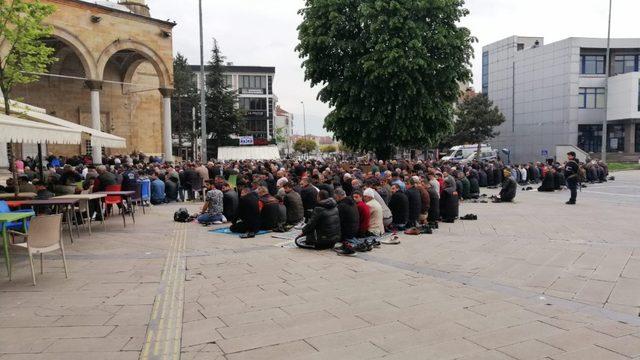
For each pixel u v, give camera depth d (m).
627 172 38.72
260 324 4.84
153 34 31.27
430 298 5.71
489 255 8.16
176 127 52.03
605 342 4.32
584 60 53.06
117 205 15.52
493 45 63.72
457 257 8.03
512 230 10.90
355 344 4.30
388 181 13.17
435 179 13.12
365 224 9.62
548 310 5.23
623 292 5.89
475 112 48.72
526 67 57.91
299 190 12.90
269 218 10.98
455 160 42.59
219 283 6.49
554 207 15.66
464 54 22.89
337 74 23.84
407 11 21.50
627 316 5.02
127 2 35.97
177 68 52.22
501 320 4.92
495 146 63.72
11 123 7.80
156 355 4.10
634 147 52.28
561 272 6.91
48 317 5.07
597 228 10.99
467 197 18.30
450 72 22.17
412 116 22.31
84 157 25.36
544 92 55.34
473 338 4.43
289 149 101.38
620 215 13.36
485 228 11.26
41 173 11.88
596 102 53.06
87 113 33.19
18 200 9.80
